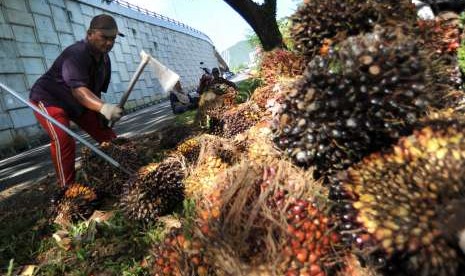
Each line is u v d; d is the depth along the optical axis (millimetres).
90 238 3217
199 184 3137
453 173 1681
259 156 2848
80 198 3748
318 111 2064
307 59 2834
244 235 1765
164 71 3850
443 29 2664
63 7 25578
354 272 1779
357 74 1989
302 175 2064
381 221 1662
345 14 2521
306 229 1786
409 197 1672
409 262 1601
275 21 10992
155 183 3180
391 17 2531
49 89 4461
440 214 1593
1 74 18172
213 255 1797
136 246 2939
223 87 6809
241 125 4602
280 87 3064
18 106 18562
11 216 4602
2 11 19438
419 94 2006
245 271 1719
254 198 1888
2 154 16469
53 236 3424
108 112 4098
